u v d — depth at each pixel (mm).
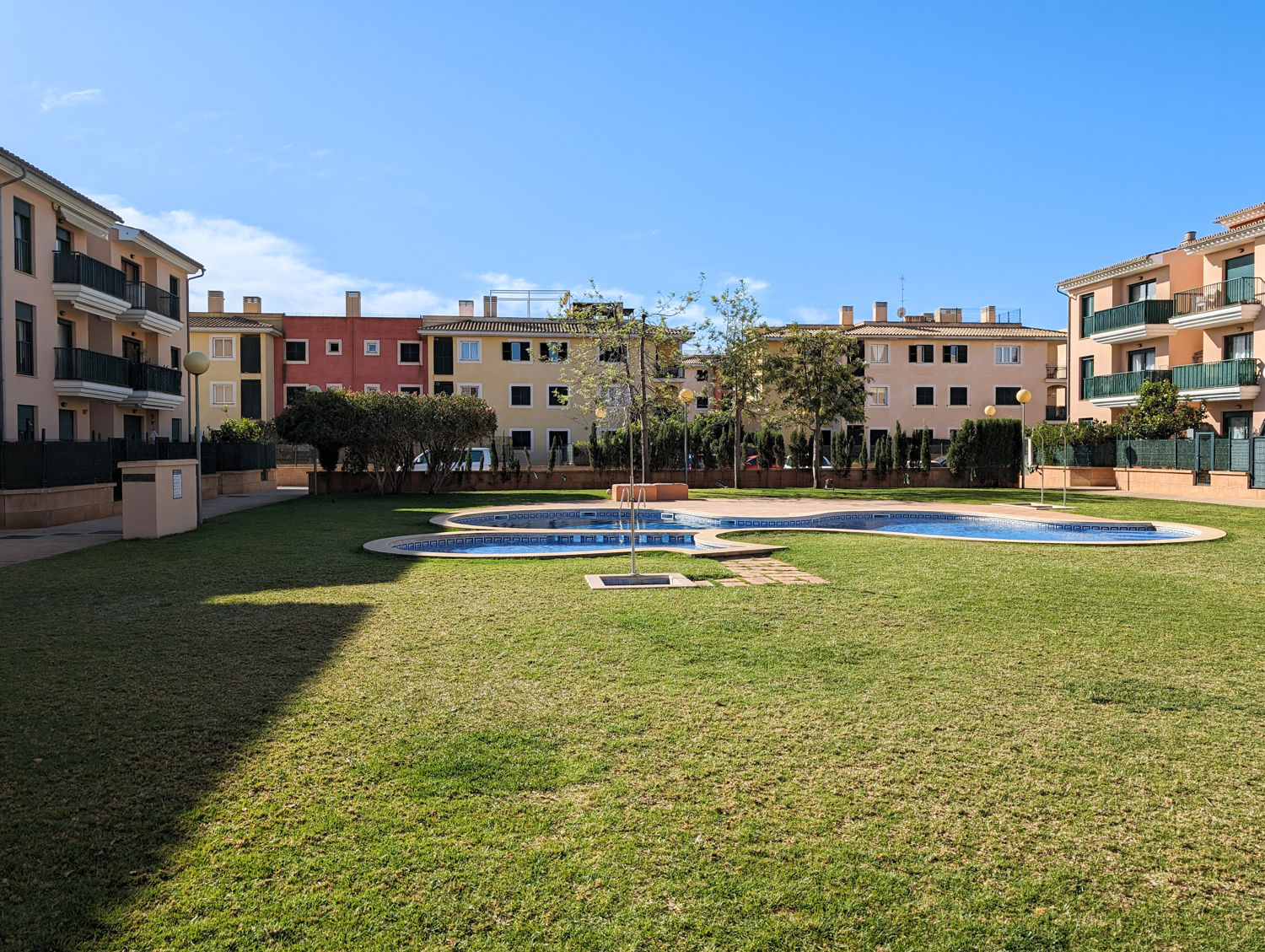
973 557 12203
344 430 27594
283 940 2756
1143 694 5504
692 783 4016
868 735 4688
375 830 3512
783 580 10141
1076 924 2889
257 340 47562
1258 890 3113
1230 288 30750
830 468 37375
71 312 25203
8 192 21875
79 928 2820
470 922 2861
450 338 48000
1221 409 31375
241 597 8953
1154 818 3691
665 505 22734
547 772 4125
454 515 19797
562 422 48281
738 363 34219
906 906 2988
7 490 18156
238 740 4555
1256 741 4637
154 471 15125
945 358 51438
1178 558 12156
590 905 2969
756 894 3047
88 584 9883
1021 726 4863
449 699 5301
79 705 5141
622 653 6508
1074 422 35562
